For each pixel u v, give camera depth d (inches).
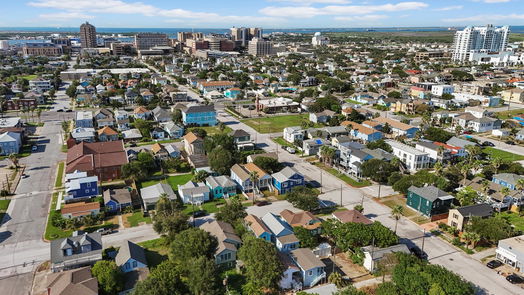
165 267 2596.0
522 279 2768.2
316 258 2847.0
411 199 3934.5
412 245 3250.5
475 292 2541.8
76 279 2501.2
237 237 3075.8
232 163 4783.5
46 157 5433.1
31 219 3649.1
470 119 6998.0
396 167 4729.3
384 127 6697.8
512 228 3299.7
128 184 4515.3
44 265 2940.5
